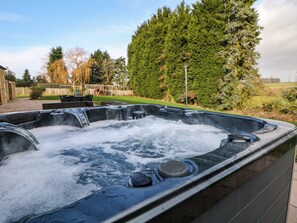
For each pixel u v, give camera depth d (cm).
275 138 114
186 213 57
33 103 1057
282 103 596
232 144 100
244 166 80
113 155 183
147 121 326
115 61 2389
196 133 248
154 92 1117
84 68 1823
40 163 161
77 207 52
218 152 88
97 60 2502
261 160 92
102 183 126
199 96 767
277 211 119
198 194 60
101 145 214
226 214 73
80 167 153
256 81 714
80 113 283
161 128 283
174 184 60
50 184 125
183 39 838
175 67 884
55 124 277
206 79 731
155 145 213
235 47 682
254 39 680
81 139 234
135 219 47
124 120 337
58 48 2328
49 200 108
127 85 1992
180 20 846
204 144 214
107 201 53
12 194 114
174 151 195
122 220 46
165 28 1034
